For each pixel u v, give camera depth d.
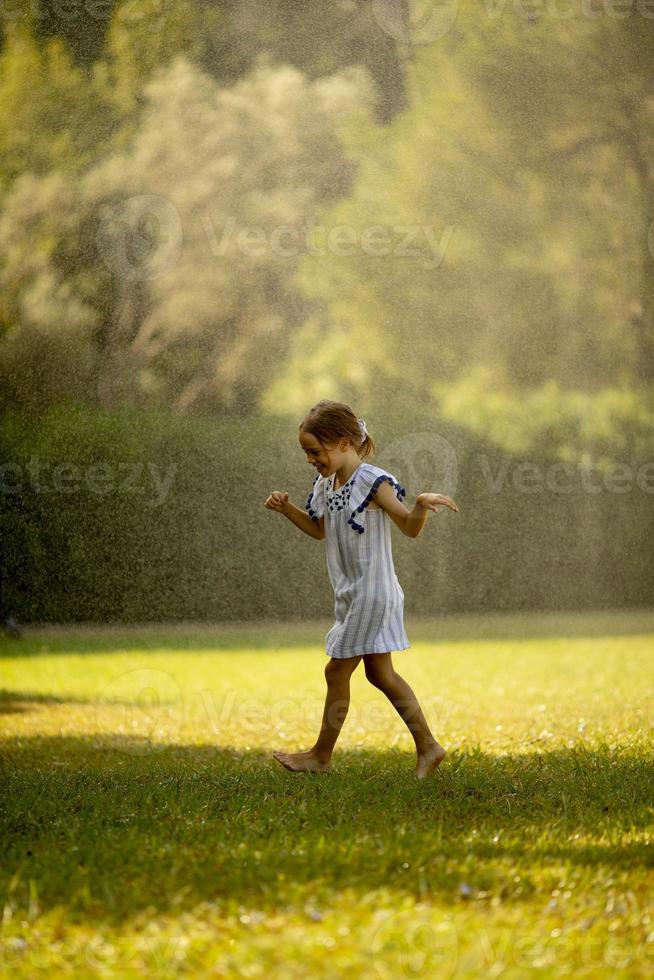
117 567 17.48
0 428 16.89
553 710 12.25
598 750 9.70
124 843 6.67
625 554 20.42
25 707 12.71
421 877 5.79
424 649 17.16
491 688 13.88
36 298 17.03
